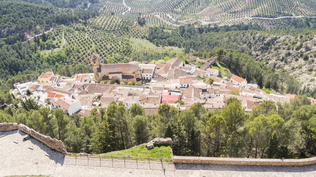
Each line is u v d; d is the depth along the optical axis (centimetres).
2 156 3353
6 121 5419
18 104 9569
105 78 12631
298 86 15862
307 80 18075
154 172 3142
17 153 3412
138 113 5781
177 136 4381
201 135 4366
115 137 4569
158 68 14388
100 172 3134
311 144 4553
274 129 3884
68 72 18738
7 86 16288
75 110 8256
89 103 9206
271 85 16000
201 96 10006
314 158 3344
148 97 9088
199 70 14400
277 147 3944
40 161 3284
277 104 5981
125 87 11344
